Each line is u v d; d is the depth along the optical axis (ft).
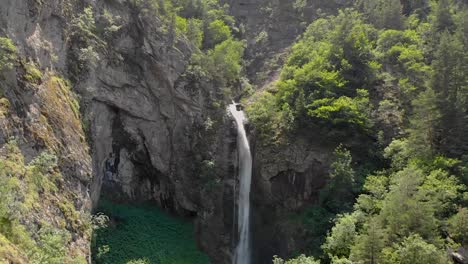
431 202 94.32
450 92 120.98
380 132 137.69
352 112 136.56
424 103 120.16
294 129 147.23
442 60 124.16
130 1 137.18
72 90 106.32
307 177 141.79
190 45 152.76
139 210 135.33
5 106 72.79
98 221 103.86
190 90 143.23
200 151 142.20
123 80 130.31
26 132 77.00
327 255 112.16
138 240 121.19
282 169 144.56
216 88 153.07
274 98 161.79
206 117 145.28
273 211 144.05
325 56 164.25
